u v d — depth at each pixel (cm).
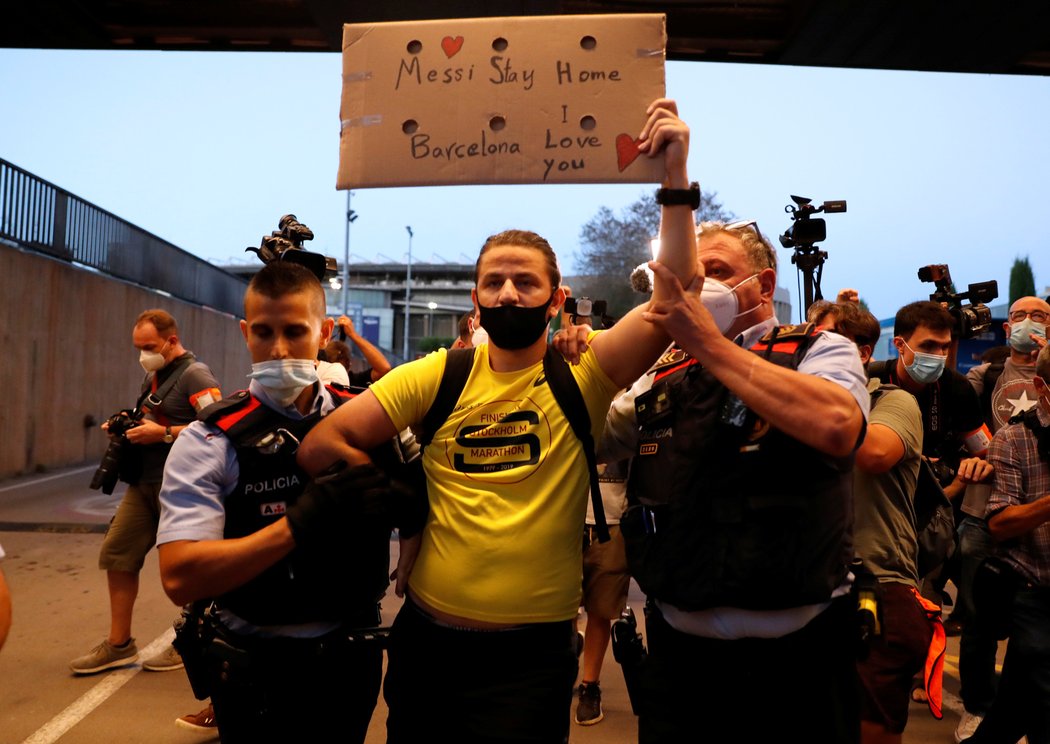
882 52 1112
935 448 415
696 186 201
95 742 383
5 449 1366
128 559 476
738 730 207
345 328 544
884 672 276
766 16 1080
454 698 214
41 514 1028
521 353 220
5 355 1355
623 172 206
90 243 1672
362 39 216
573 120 208
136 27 1143
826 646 204
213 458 209
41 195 1465
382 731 407
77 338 1612
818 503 200
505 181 210
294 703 213
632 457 235
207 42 1173
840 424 188
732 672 206
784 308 1259
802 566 197
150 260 1986
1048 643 304
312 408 224
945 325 390
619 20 208
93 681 459
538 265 215
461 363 222
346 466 208
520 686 211
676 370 225
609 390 220
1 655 502
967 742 334
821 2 982
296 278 217
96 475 462
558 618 212
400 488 212
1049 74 1205
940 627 290
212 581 198
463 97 212
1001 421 532
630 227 3691
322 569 211
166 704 428
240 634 215
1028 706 315
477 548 210
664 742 215
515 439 214
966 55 1120
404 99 214
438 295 8156
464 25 212
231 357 2630
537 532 210
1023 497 312
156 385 475
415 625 221
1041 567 307
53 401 1523
